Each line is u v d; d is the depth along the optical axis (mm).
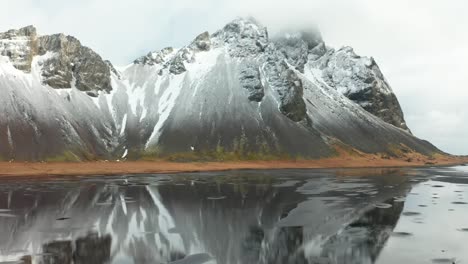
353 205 69125
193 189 93250
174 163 193750
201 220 56406
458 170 191625
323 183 109562
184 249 41312
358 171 176875
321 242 43750
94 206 68562
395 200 75375
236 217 58500
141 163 187250
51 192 87438
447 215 59844
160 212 62625
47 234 48312
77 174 148500
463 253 39188
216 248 41531
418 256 38125
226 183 109625
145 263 36875
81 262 37281
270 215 59906
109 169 165250
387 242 43594
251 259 37656
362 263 36094
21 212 63031
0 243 44156
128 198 77875
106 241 44750
